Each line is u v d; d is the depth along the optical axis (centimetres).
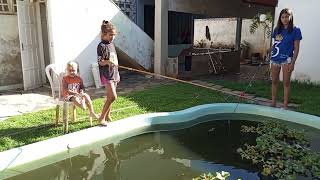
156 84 820
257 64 1260
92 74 806
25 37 751
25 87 763
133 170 396
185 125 546
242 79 911
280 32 555
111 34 468
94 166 407
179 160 421
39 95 710
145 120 516
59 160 421
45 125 496
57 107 487
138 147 462
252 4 1059
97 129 466
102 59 465
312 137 485
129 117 514
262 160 411
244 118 577
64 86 475
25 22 748
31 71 777
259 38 1477
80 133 449
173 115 539
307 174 378
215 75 983
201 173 385
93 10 796
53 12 716
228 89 762
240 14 1217
